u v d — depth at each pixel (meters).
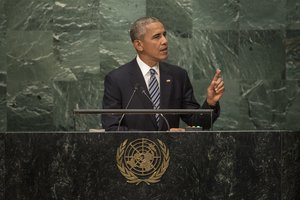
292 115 20.38
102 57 20.30
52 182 10.98
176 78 15.00
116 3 20.31
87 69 20.30
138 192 10.98
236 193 10.98
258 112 20.41
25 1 20.23
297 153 11.08
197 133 11.03
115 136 11.02
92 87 20.27
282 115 20.38
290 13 20.42
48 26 20.27
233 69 20.44
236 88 20.41
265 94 20.42
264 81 20.42
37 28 20.25
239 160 11.01
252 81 20.44
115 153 11.01
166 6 20.38
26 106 20.25
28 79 20.27
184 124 19.80
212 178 10.99
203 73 20.41
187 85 15.23
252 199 10.98
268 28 20.45
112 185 10.98
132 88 14.61
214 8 20.44
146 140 11.02
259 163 11.01
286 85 20.41
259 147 11.01
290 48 20.42
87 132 11.02
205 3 20.42
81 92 20.27
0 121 20.23
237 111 20.38
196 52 20.41
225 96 20.39
